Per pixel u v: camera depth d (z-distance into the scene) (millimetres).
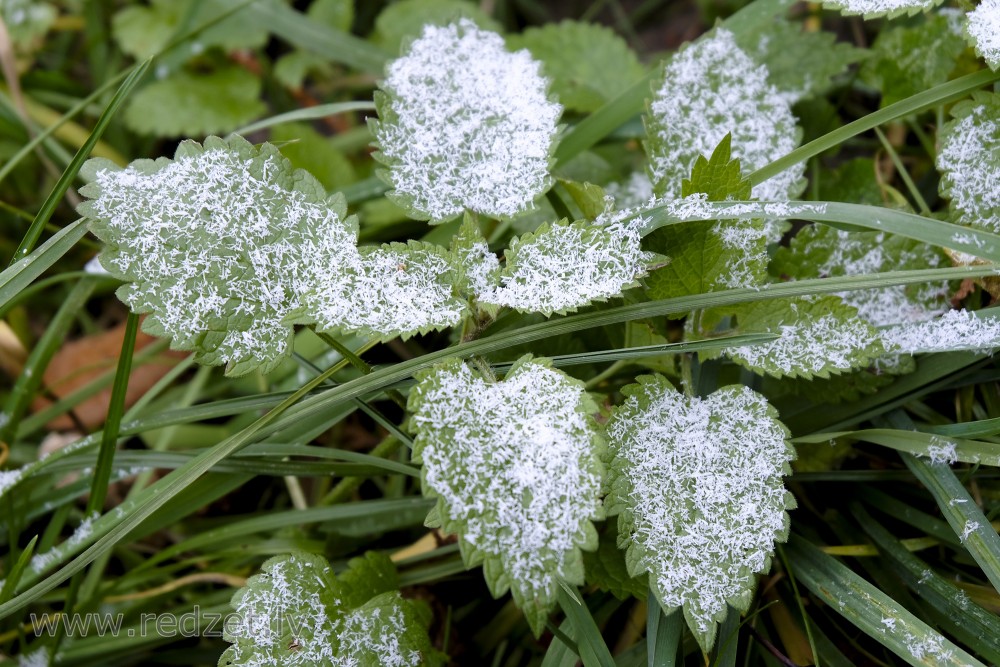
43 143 395
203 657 350
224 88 429
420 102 320
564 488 289
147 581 360
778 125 334
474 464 290
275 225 306
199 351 301
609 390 342
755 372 321
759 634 329
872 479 333
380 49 423
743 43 374
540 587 286
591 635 313
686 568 297
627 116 360
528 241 307
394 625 316
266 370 302
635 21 460
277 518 344
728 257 313
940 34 355
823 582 320
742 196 311
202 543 344
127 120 418
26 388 353
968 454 314
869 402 330
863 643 332
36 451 384
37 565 330
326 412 339
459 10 327
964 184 321
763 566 298
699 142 333
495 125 319
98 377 384
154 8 437
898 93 363
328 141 407
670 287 316
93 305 414
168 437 377
